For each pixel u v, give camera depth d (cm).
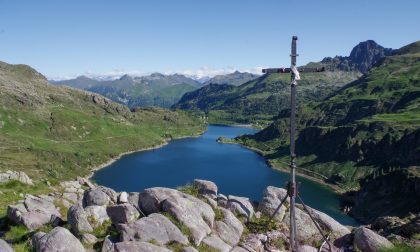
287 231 2245
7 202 3616
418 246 1967
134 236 1848
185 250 1830
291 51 1719
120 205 2066
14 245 1908
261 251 2080
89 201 2184
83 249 1791
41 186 4534
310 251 2059
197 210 2141
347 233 2284
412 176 16838
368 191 18500
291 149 1877
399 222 2406
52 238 1767
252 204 2578
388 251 1919
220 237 2089
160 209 2114
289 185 1923
